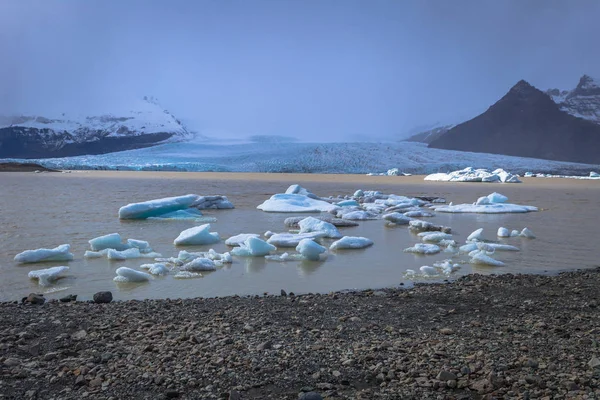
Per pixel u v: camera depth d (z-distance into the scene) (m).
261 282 8.43
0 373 4.19
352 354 4.63
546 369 4.28
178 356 4.58
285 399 3.77
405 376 4.16
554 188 41.34
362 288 8.03
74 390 3.90
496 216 19.48
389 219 17.03
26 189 32.06
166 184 41.00
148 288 8.00
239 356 4.57
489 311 6.43
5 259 10.25
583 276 8.72
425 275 9.00
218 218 18.03
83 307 6.48
